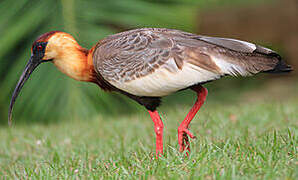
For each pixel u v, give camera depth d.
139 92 8.60
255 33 26.70
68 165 8.92
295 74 25.31
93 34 17.31
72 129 14.53
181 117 14.41
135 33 8.75
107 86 9.38
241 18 26.81
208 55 8.01
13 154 11.70
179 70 8.09
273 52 8.07
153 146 10.26
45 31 17.47
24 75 9.45
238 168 6.94
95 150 10.90
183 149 8.68
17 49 18.31
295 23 26.38
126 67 8.52
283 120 11.55
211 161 7.36
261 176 6.56
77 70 9.26
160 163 7.68
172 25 17.88
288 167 6.84
